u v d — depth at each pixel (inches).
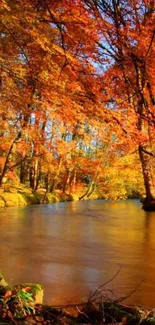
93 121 253.6
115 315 168.2
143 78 231.9
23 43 223.5
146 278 269.0
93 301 181.0
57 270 287.4
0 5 196.1
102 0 211.0
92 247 375.6
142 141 263.3
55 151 475.8
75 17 211.2
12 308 161.0
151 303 215.8
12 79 247.9
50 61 233.0
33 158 573.9
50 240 412.2
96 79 236.5
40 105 258.5
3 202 826.2
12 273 277.3
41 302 186.1
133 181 1020.5
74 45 225.1
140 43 221.1
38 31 214.8
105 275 275.7
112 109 246.1
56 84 238.5
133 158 593.0
